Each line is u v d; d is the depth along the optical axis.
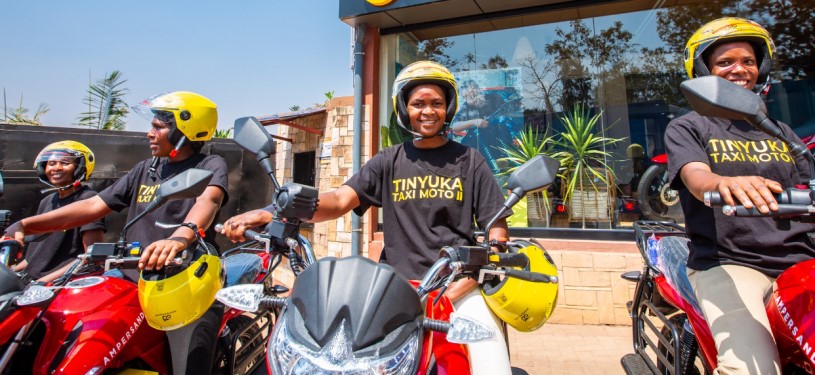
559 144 5.28
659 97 5.34
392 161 2.01
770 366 1.45
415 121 1.93
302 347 0.98
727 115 1.18
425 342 1.19
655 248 2.45
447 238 1.83
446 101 1.98
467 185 1.92
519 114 5.56
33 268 2.93
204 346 1.97
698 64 1.97
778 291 1.47
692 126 1.85
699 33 1.98
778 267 1.66
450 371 1.34
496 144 5.57
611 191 5.01
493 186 1.93
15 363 1.61
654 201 5.00
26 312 1.47
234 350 2.31
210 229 2.35
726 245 1.74
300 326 1.03
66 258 2.98
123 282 1.91
